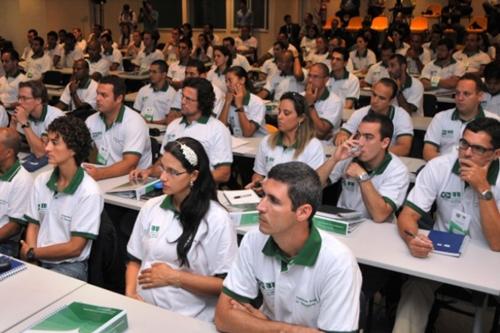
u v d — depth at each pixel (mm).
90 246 2322
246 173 4137
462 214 2340
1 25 11195
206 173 1928
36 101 3633
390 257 2100
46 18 11758
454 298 2348
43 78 7781
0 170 2533
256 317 1589
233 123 4551
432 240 2211
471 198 2344
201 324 1620
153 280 1924
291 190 1435
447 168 2396
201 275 1936
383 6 11773
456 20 10844
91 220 2271
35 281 1850
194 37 13352
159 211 2008
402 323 2223
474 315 2213
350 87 6020
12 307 1677
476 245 2242
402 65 5316
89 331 1470
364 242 2254
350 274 1517
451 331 2654
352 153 2611
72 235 2266
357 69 8852
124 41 11969
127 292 2020
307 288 1558
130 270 2090
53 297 1742
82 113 4289
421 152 4430
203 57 9641
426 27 10961
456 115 3635
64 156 2238
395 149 3842
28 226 2451
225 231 1916
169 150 1887
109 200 2752
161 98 5414
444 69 6957
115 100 3418
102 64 8695
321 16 12398
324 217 2365
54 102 6746
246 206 2480
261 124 4430
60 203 2312
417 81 5441
